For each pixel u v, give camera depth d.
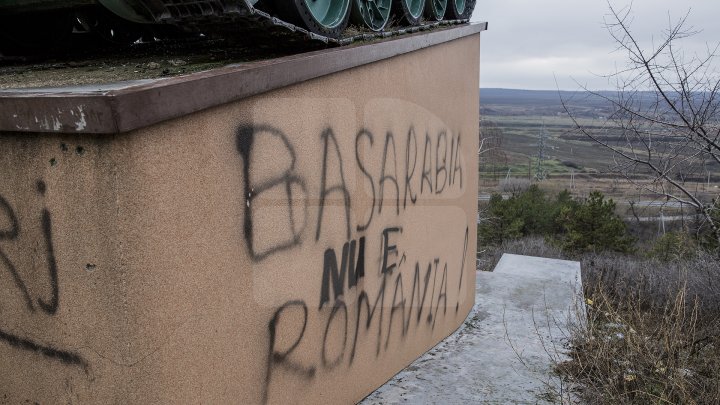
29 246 1.87
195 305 1.97
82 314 1.82
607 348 3.77
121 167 1.64
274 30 2.56
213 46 3.66
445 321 4.56
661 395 3.23
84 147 1.67
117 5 2.48
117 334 1.75
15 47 3.57
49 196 1.78
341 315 2.99
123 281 1.70
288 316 2.52
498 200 20.81
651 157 7.43
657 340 4.04
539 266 6.98
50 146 1.73
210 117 1.97
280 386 2.51
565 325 4.80
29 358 1.99
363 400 3.34
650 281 7.07
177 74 2.35
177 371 1.92
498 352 4.25
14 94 1.73
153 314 1.80
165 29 4.17
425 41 3.75
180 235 1.88
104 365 1.81
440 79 4.13
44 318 1.91
